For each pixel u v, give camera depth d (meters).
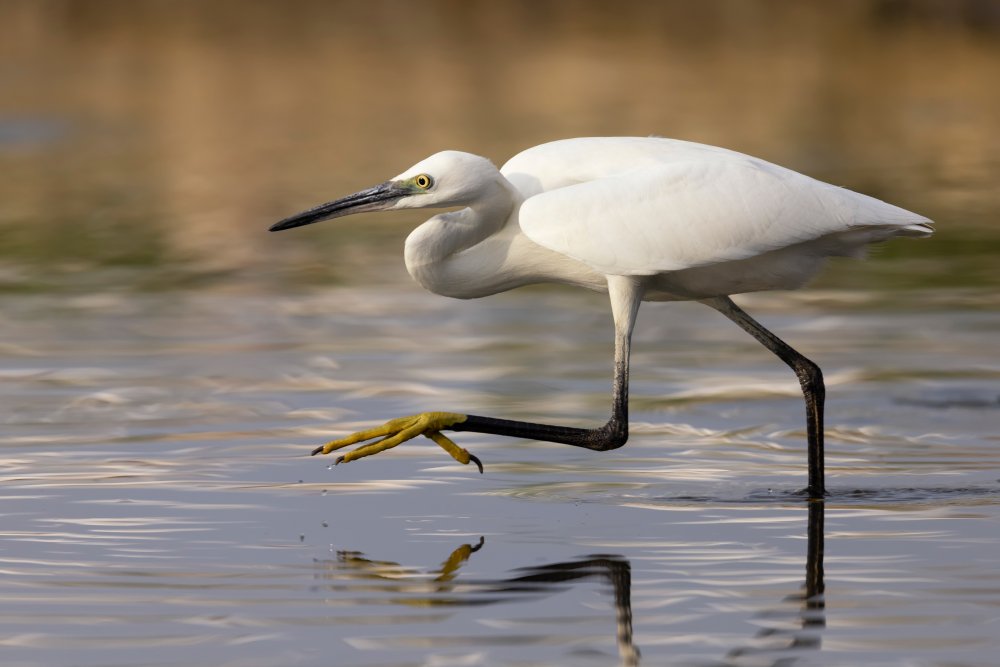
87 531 9.12
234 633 7.39
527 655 7.07
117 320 16.47
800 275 10.30
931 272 18.97
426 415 9.73
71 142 31.64
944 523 9.24
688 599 7.83
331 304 17.45
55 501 9.80
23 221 23.39
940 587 7.97
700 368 14.07
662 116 33.06
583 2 52.62
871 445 11.36
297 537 9.02
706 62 42.56
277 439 11.47
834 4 51.12
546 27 48.66
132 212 24.09
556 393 12.99
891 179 26.03
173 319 16.58
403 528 9.20
